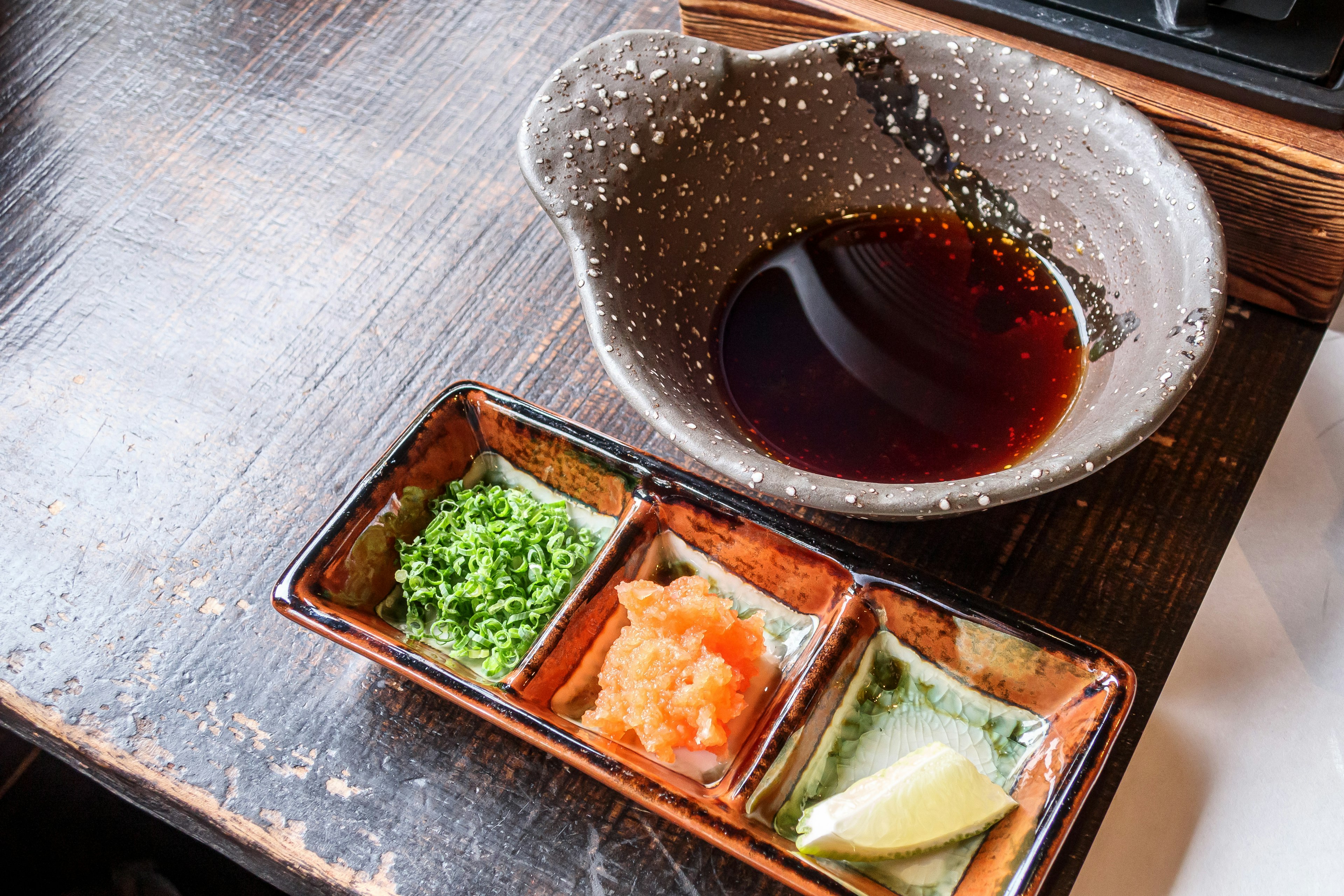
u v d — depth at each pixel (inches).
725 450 15.6
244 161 21.5
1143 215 17.0
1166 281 16.6
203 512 18.7
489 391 17.7
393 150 21.4
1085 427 15.9
